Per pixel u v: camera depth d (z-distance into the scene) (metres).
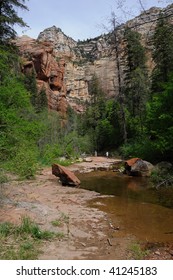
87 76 112.62
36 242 5.80
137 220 7.90
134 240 6.34
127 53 33.03
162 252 5.68
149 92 33.25
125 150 25.92
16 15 15.62
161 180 13.64
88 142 43.34
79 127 54.69
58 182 13.99
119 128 37.88
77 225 7.29
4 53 14.34
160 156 18.64
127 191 11.99
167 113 16.84
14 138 12.48
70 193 11.39
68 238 6.28
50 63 82.94
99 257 5.34
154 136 19.77
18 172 12.20
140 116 31.55
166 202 9.99
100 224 7.49
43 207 8.39
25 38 85.19
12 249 5.37
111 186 13.20
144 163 15.96
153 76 30.92
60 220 7.46
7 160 11.29
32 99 51.31
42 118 32.56
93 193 11.44
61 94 84.69
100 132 43.19
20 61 17.05
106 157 31.47
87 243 6.09
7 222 6.52
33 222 6.74
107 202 9.99
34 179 14.29
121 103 29.34
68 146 34.56
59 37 132.88
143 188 12.59
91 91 60.34
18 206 7.97
